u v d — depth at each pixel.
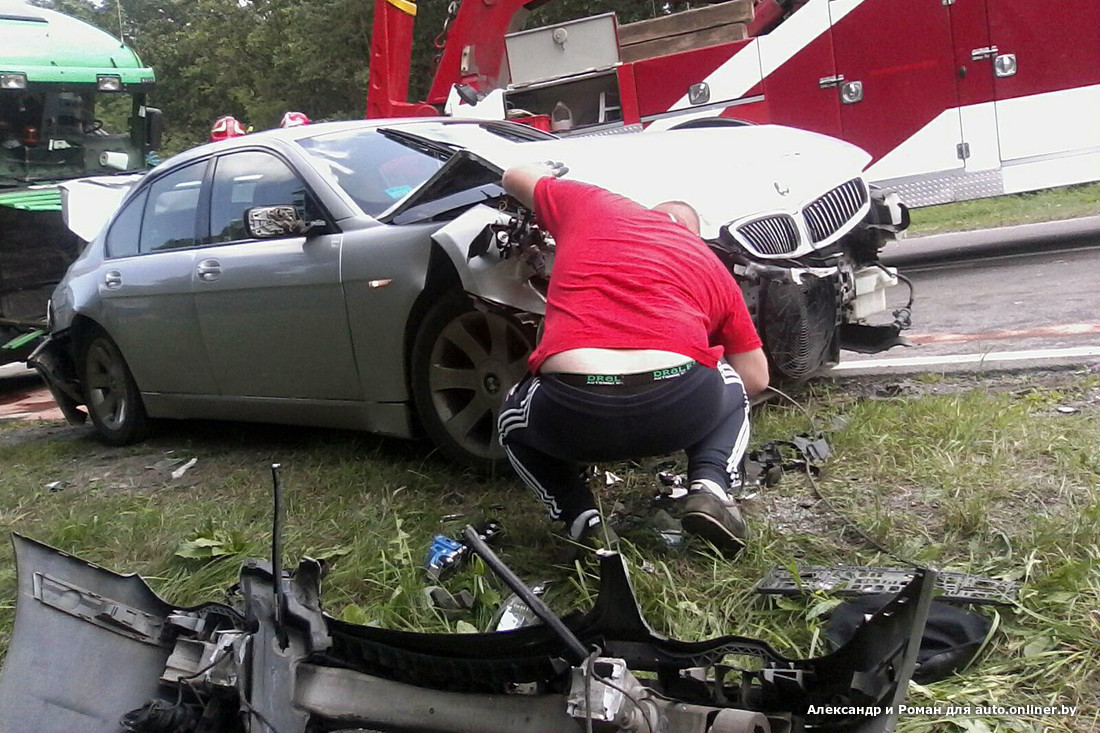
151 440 6.25
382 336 4.46
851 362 5.57
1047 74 8.57
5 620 3.53
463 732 2.20
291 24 29.27
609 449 3.10
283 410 5.08
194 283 5.25
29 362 6.54
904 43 8.96
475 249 3.82
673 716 2.05
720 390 3.20
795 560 3.16
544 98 10.39
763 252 4.38
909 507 3.51
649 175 4.36
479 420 4.32
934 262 9.32
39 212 9.72
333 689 2.33
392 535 3.78
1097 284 6.94
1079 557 2.97
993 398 4.45
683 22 9.70
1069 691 2.41
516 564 3.45
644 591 3.04
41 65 9.71
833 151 5.20
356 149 5.03
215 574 3.70
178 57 34.66
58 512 4.77
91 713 2.39
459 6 11.22
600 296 3.11
